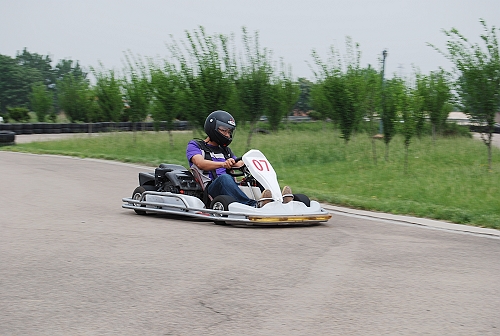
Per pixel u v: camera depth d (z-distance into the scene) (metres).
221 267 5.70
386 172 15.70
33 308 4.48
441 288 5.13
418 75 23.70
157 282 5.18
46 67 106.94
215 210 7.98
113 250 6.39
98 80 30.36
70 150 23.58
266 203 7.82
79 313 4.38
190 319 4.27
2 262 5.83
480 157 20.08
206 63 20.19
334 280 5.32
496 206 10.38
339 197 11.02
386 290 5.04
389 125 18.75
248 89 20.48
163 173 9.16
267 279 5.32
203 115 20.25
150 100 26.30
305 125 44.78
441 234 7.92
